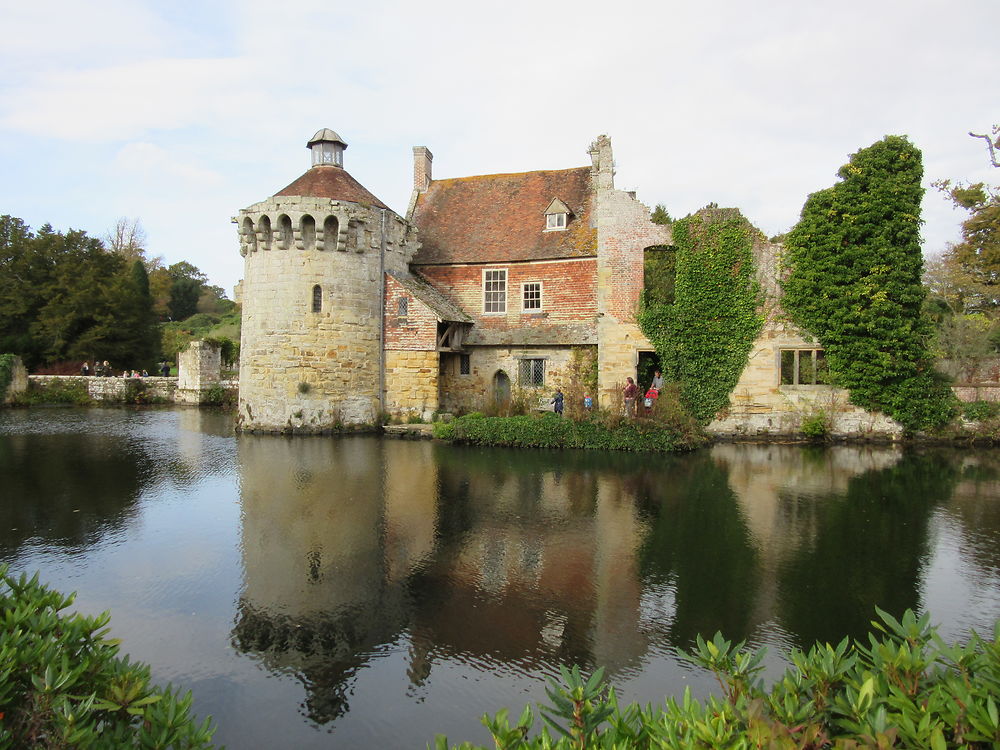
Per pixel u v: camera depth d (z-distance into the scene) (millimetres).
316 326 25859
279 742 6070
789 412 24500
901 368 23297
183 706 4281
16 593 5344
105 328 47875
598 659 7551
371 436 25656
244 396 26938
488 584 9859
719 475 17906
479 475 17766
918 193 22984
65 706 3729
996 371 29016
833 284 23625
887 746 2881
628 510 14078
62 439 24859
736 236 24703
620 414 22578
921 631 4051
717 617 8664
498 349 29328
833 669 3670
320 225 25594
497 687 7000
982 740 3033
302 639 8102
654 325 25625
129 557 11055
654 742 3330
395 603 9164
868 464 19688
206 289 95625
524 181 33219
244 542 11859
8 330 47844
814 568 10469
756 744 2988
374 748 5984
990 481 17094
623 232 26156
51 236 49906
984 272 33656
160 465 19266
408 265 30500
